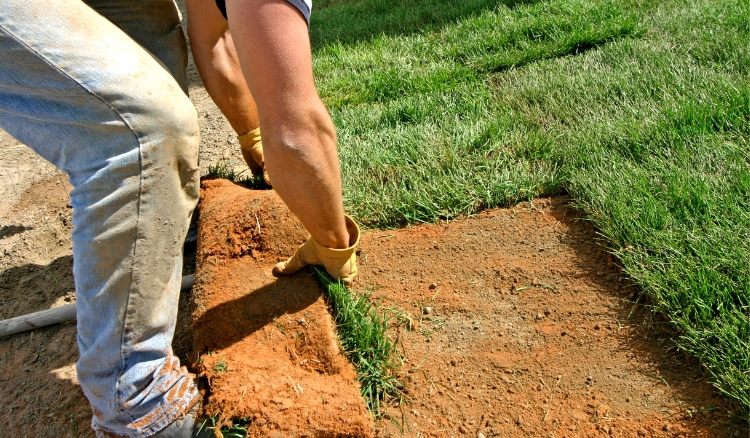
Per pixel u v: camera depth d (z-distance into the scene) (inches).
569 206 102.3
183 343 88.6
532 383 75.2
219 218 97.2
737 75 127.9
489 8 200.8
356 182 115.3
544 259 93.0
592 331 80.3
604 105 128.0
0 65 55.5
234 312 83.4
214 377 73.9
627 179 100.6
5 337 97.3
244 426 69.1
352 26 212.7
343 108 149.8
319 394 71.8
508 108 135.2
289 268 86.7
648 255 85.3
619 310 82.3
